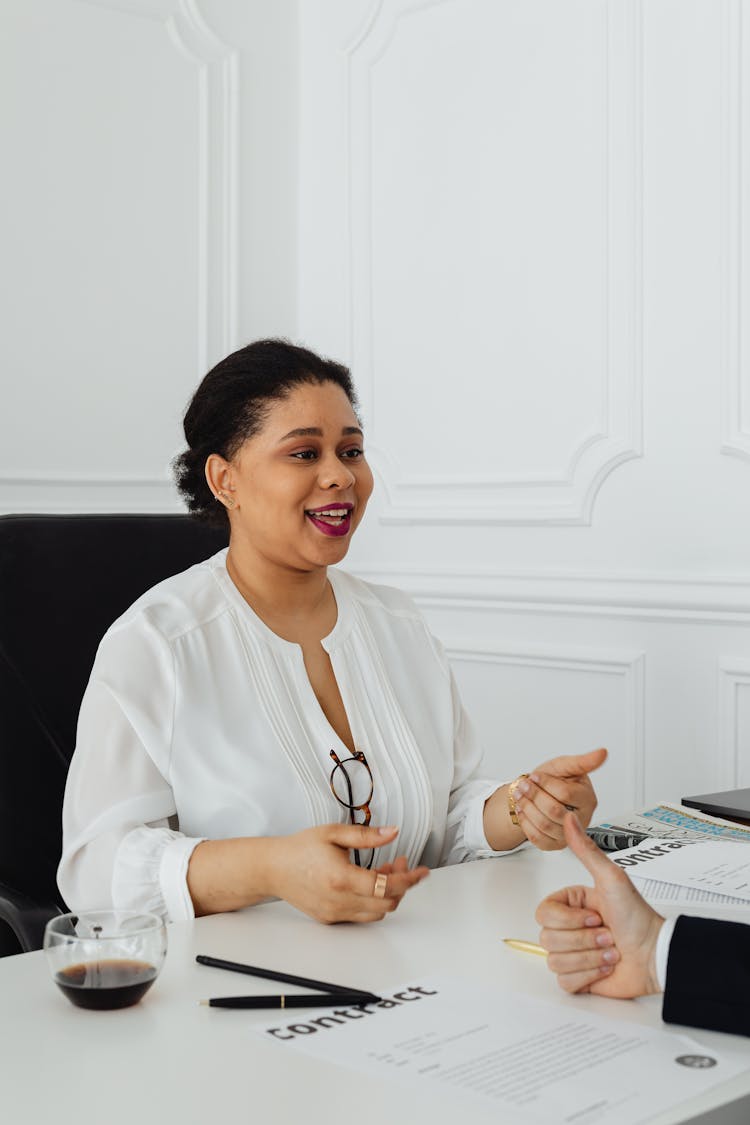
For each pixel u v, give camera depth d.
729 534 2.85
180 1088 0.88
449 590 3.44
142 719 1.45
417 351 3.56
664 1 2.93
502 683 3.36
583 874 1.46
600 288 3.09
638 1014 1.02
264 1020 1.00
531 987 1.08
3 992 1.08
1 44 3.36
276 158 3.87
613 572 3.09
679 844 1.52
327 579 1.69
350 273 3.74
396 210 3.60
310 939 1.21
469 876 1.45
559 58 3.17
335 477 1.50
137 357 3.65
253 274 3.85
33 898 1.64
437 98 3.47
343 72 3.75
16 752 1.71
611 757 3.12
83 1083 0.89
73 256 3.51
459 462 3.46
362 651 1.63
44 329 3.46
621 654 3.07
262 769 1.46
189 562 1.88
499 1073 0.90
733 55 2.79
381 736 1.58
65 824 1.44
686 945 1.02
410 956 1.16
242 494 1.55
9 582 1.74
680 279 2.92
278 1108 0.85
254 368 1.55
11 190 3.39
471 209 3.40
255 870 1.28
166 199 3.69
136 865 1.36
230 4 3.75
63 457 3.51
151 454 3.69
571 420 3.18
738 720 2.85
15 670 1.73
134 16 3.59
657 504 2.99
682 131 2.91
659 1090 0.88
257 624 1.55
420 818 1.57
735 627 2.86
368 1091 0.87
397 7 3.57
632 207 3.00
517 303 3.29
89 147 3.53
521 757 3.33
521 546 3.30
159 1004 1.04
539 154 3.22
